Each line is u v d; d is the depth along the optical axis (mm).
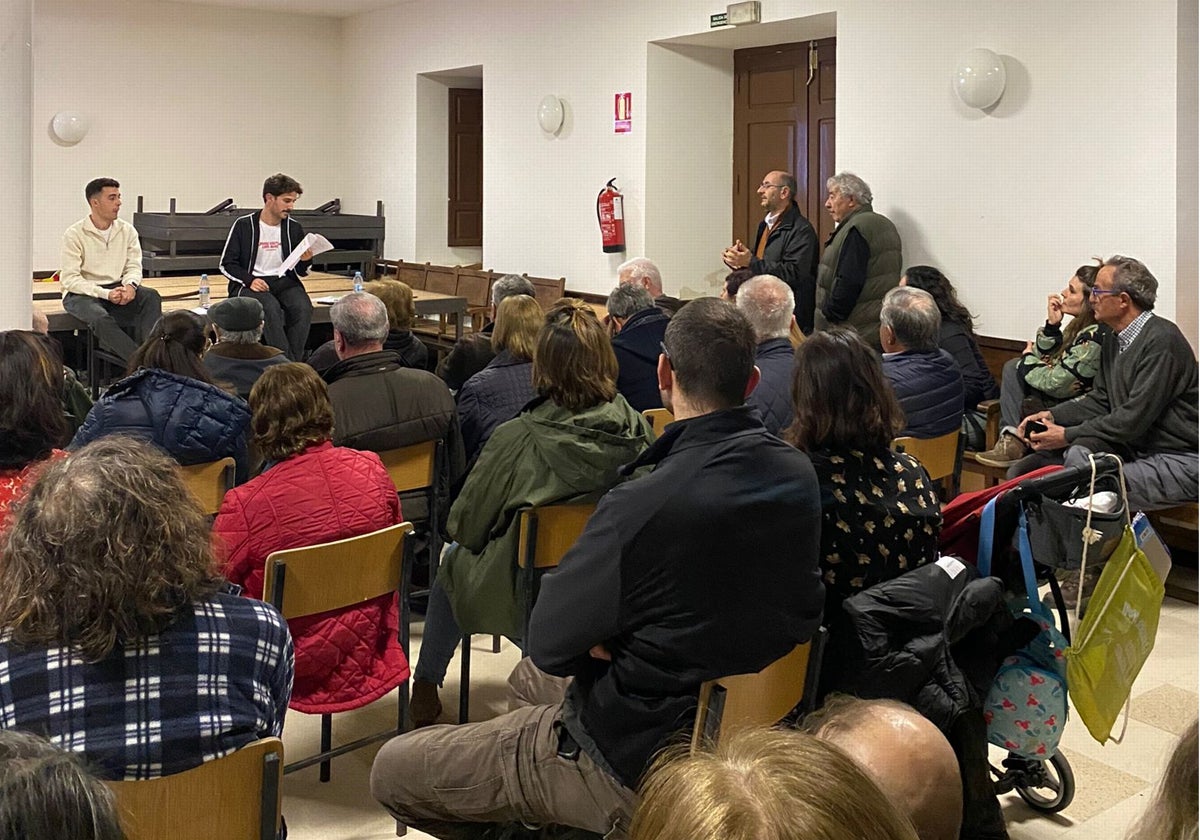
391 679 2820
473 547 3059
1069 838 2750
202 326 3709
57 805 897
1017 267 5691
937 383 4023
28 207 2773
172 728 1661
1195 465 4234
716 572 1938
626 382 4020
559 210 8664
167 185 10500
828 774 851
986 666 2455
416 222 10383
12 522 1634
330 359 4961
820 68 7371
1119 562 2479
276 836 1819
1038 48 5488
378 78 10688
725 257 6668
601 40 8062
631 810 1989
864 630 2271
